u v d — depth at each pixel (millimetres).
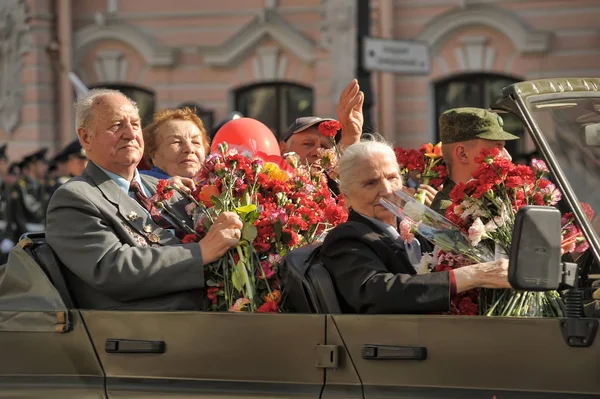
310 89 20469
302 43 20281
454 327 3814
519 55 19047
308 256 4418
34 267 4578
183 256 4598
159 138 5902
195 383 4148
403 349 3867
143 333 4238
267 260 4730
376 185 4477
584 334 3631
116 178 5000
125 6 21359
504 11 19031
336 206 4887
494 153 4277
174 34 21141
